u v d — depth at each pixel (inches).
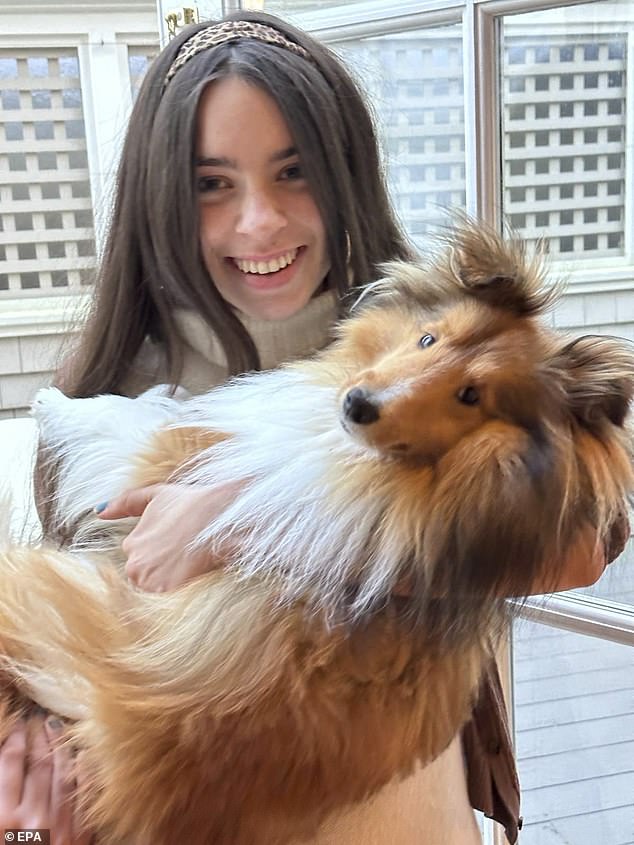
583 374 29.8
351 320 35.7
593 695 72.0
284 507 31.9
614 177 65.4
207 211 43.0
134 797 30.7
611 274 65.9
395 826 35.6
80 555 38.6
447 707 32.8
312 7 67.4
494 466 28.2
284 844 31.3
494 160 63.6
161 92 43.7
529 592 29.8
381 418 28.4
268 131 41.3
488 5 59.8
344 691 30.9
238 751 30.3
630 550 58.1
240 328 44.4
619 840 77.9
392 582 29.5
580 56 62.7
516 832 48.0
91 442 40.1
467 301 31.4
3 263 98.5
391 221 47.9
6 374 94.7
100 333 47.1
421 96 66.3
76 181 98.5
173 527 34.6
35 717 33.9
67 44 94.6
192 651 32.0
